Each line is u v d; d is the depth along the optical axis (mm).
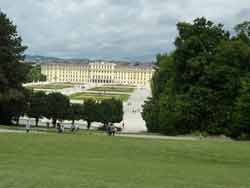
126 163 33000
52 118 107625
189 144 44750
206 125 74562
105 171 27859
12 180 21766
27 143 40562
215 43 77625
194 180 25938
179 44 77938
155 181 24516
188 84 77250
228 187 24031
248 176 29391
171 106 76438
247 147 44344
